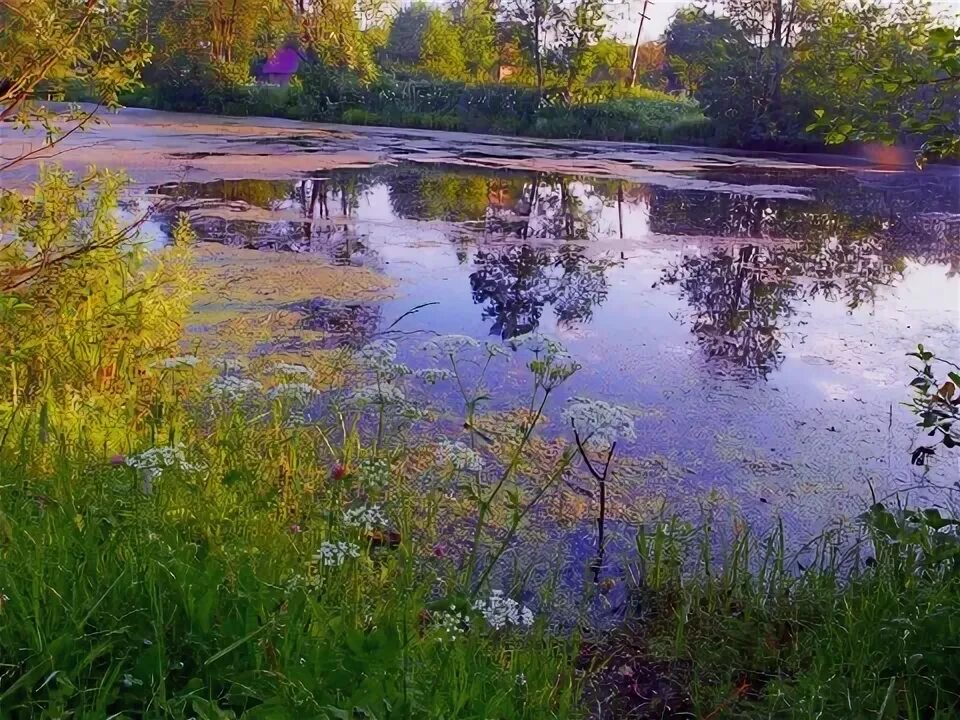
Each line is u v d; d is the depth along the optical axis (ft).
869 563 9.73
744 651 8.78
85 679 5.97
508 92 69.15
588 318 19.36
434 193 35.04
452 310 19.13
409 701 5.96
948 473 12.83
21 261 13.16
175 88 69.56
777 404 15.12
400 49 119.24
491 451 12.71
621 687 8.34
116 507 8.05
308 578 7.84
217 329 16.60
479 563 10.02
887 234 31.40
